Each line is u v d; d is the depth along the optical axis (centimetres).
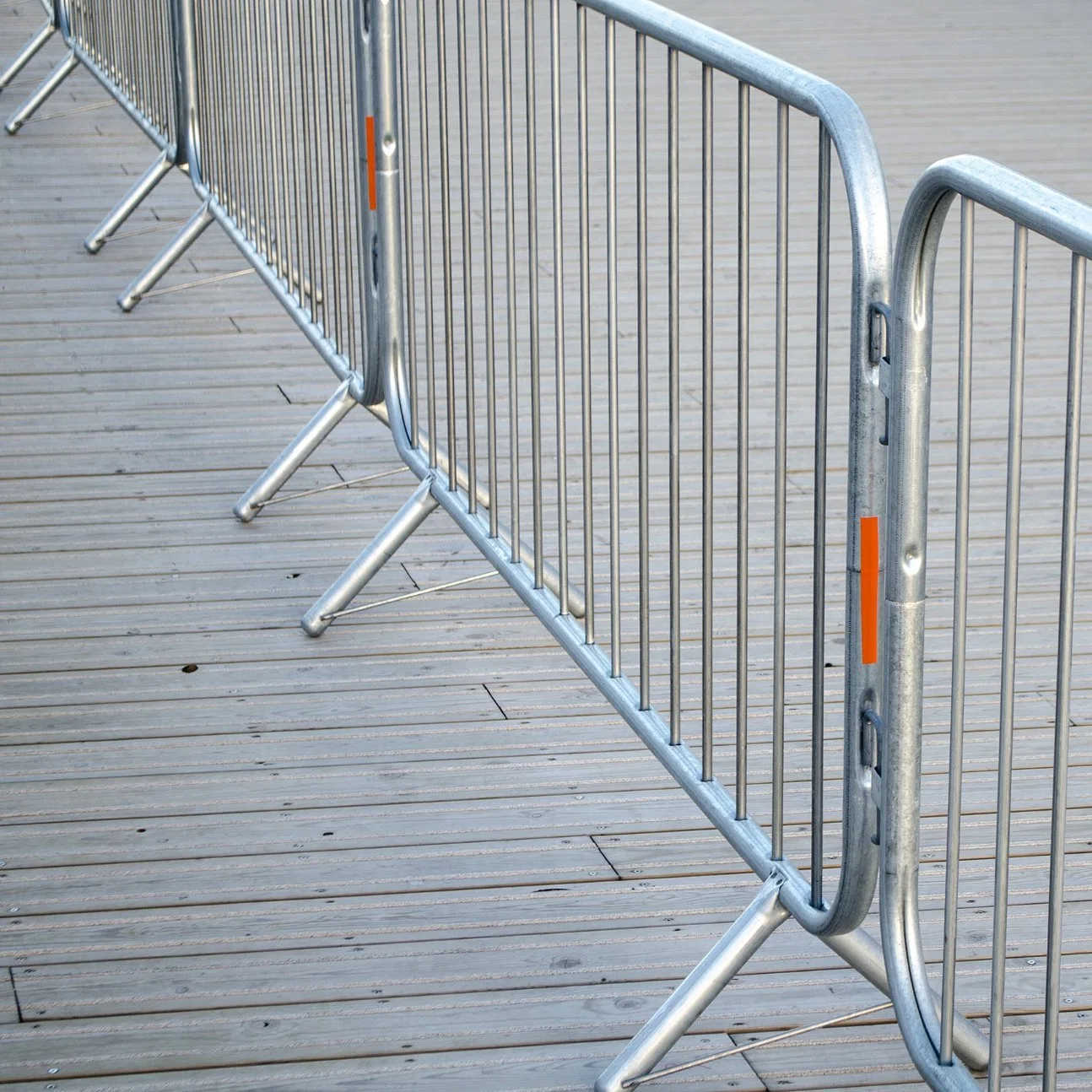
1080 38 952
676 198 211
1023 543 377
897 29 965
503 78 262
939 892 253
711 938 241
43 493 398
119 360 483
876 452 173
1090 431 436
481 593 355
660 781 284
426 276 306
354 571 334
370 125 313
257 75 418
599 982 231
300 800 277
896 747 175
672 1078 213
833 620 342
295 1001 226
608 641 328
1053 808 152
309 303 408
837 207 621
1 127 710
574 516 383
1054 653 327
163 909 246
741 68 190
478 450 418
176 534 379
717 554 369
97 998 226
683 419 443
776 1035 214
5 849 261
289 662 324
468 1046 217
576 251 573
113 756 289
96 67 653
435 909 247
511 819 272
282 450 426
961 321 156
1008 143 725
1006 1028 223
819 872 200
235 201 471
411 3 876
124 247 577
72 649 327
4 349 488
